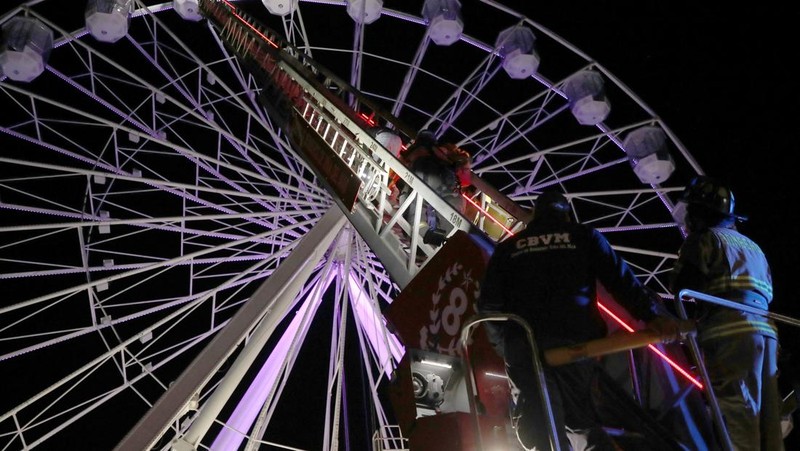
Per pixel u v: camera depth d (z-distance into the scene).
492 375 4.90
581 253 3.95
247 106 18.44
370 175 8.80
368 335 17.27
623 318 4.75
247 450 14.77
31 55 16.48
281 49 13.62
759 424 3.98
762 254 4.49
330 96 10.62
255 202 18.81
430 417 4.84
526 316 3.85
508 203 8.11
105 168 17.45
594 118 19.11
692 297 4.08
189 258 16.58
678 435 4.18
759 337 4.10
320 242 15.80
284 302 15.25
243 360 14.75
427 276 5.98
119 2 17.23
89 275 16.58
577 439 3.83
